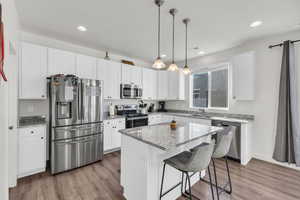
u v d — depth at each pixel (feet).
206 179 7.74
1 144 4.25
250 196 6.38
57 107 8.41
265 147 10.02
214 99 13.69
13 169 6.91
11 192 6.55
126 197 6.13
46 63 8.89
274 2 6.12
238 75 10.77
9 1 5.34
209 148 4.79
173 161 5.05
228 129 6.70
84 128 9.37
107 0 6.11
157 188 5.50
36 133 8.11
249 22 7.84
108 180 7.64
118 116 12.17
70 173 8.39
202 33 9.25
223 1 6.09
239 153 9.64
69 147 8.71
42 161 8.33
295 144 8.34
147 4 6.37
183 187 6.65
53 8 6.70
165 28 8.61
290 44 8.71
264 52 10.03
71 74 9.53
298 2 6.09
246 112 11.07
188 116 12.93
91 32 9.22
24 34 9.23
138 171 5.49
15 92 7.00
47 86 9.04
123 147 6.48
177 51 12.82
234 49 11.81
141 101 15.96
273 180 7.62
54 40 10.38
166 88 16.10
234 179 7.72
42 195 6.38
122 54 13.84
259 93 10.30
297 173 8.32
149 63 17.10
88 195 6.41
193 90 15.55
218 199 5.74
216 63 13.10
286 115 8.76
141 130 6.83
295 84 8.61
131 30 8.91
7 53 5.07
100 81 10.26
